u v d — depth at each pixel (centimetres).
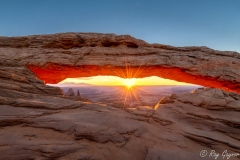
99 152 700
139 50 2030
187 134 956
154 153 734
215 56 2058
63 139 737
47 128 800
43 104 989
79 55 1878
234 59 2038
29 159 589
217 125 1034
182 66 1936
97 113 1044
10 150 609
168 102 1374
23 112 876
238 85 1967
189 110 1185
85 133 780
